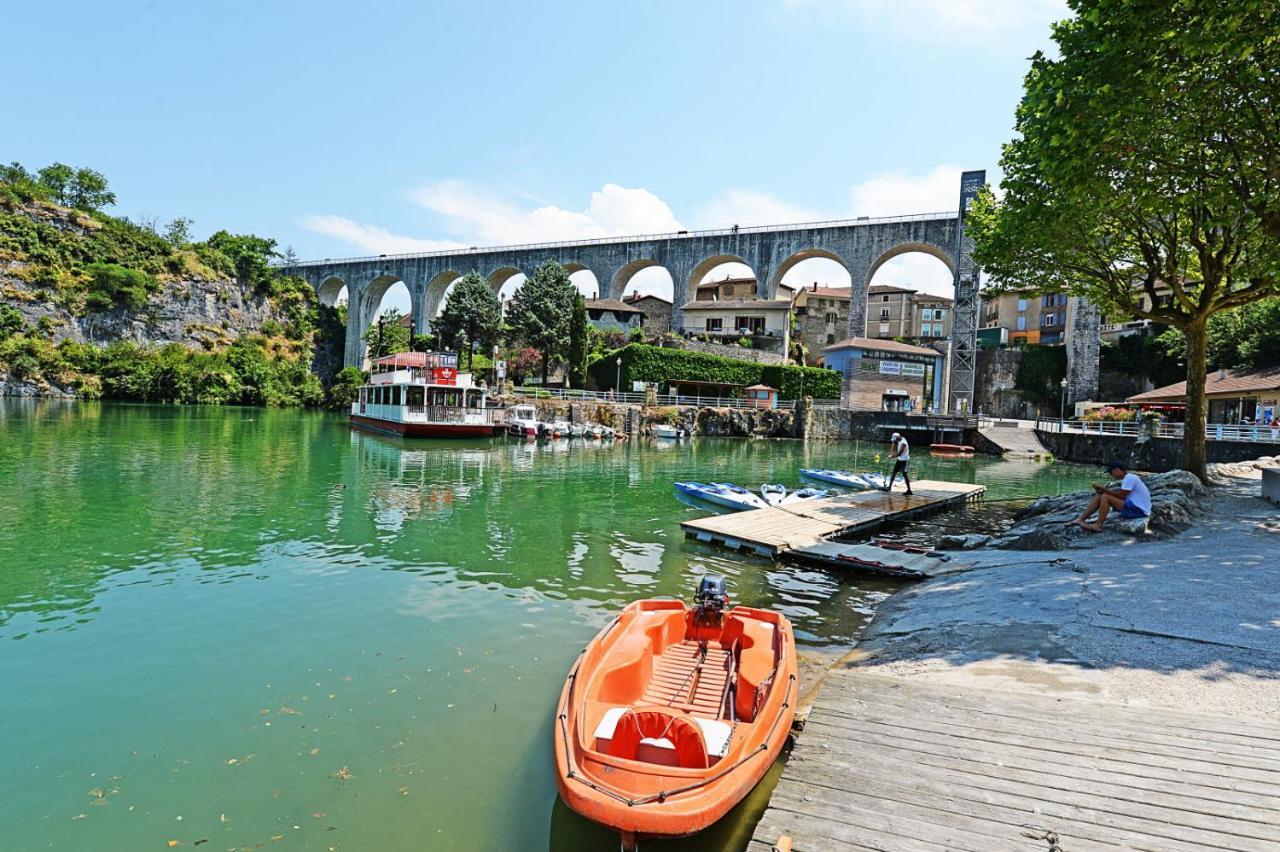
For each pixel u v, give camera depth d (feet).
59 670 25.14
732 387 202.80
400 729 20.99
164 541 44.98
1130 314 59.98
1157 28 36.68
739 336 224.94
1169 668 20.93
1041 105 44.47
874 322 281.95
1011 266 62.23
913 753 16.84
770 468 102.78
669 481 82.58
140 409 197.67
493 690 23.71
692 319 235.40
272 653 26.84
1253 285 51.19
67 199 309.22
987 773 15.78
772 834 13.98
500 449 123.13
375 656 26.63
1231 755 15.87
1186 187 44.19
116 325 252.62
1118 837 13.34
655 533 51.42
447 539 47.44
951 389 178.60
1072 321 195.21
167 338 264.93
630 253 238.89
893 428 164.76
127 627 29.55
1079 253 57.52
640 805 14.62
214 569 38.65
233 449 102.89
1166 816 13.87
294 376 285.02
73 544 43.68
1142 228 54.60
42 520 50.49
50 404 199.82
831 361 189.26
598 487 75.56
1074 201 46.03
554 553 44.21
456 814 16.94
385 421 146.10
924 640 26.53
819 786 15.57
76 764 19.04
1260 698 18.63
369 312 304.91
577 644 28.12
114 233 267.59
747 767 16.30
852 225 203.62
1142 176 43.68
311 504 59.41
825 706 19.83
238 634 28.84
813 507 59.57
